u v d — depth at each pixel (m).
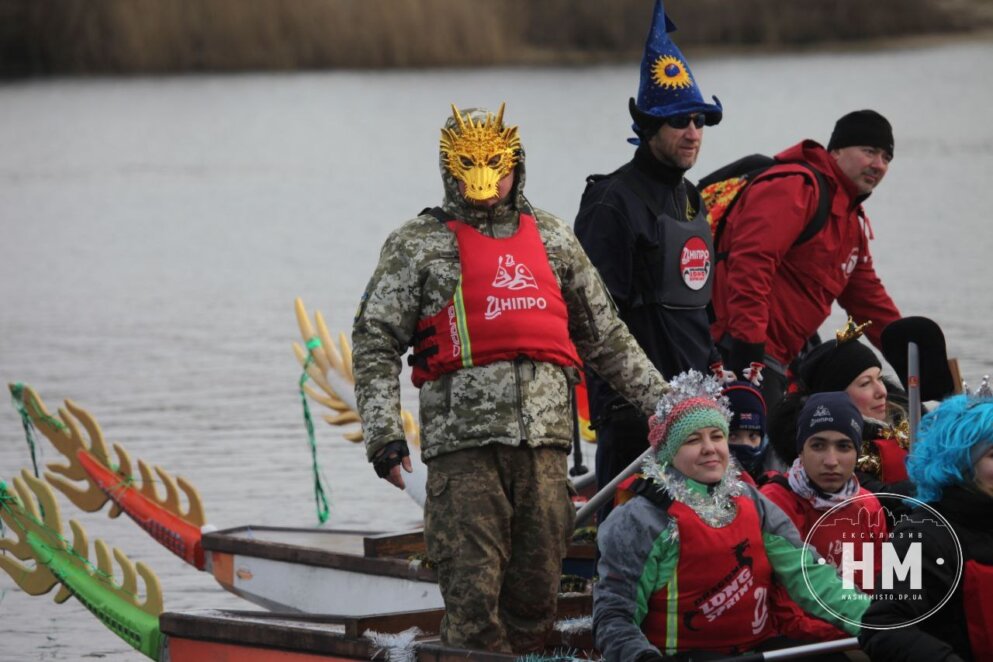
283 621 23.80
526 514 20.72
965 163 106.56
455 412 20.45
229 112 174.75
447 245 20.72
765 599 19.20
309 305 70.12
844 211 28.22
